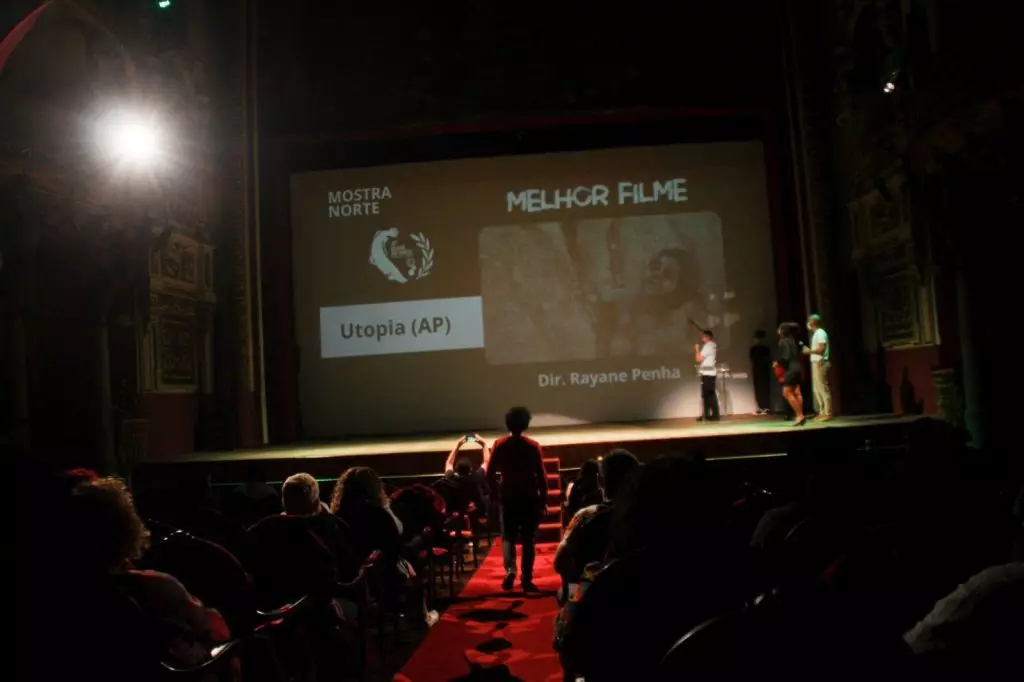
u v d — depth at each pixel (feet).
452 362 53.67
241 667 12.88
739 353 52.95
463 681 17.17
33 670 6.83
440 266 54.19
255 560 14.30
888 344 48.21
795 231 53.06
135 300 40.96
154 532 15.10
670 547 7.86
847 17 48.16
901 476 11.48
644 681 7.60
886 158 44.83
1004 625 7.02
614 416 53.01
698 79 53.01
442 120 53.16
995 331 36.06
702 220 53.83
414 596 21.95
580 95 53.01
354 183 54.80
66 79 37.24
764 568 7.89
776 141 53.21
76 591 7.72
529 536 25.91
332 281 54.34
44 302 37.42
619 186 54.13
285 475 39.83
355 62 53.72
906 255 45.29
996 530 10.41
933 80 34.53
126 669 8.34
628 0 53.21
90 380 38.73
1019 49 29.14
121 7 41.37
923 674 5.57
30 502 6.82
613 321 53.47
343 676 15.20
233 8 52.65
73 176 35.76
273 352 53.52
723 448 39.17
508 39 53.42
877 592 9.81
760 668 5.65
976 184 34.55
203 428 50.31
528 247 54.13
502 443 26.30
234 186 52.19
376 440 50.85
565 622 10.19
